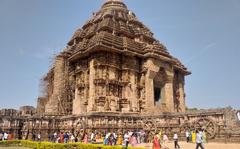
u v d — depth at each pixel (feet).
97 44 119.24
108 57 126.52
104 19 148.97
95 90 121.08
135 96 129.59
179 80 162.20
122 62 131.75
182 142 88.84
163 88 142.10
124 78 129.90
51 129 115.96
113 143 87.76
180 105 156.87
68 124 113.09
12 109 129.59
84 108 127.65
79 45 142.72
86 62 136.77
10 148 82.38
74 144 72.49
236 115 86.02
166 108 135.95
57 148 71.61
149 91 129.90
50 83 161.68
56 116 122.52
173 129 97.91
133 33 149.89
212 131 86.07
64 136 93.45
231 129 82.12
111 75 125.29
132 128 107.55
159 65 137.80
